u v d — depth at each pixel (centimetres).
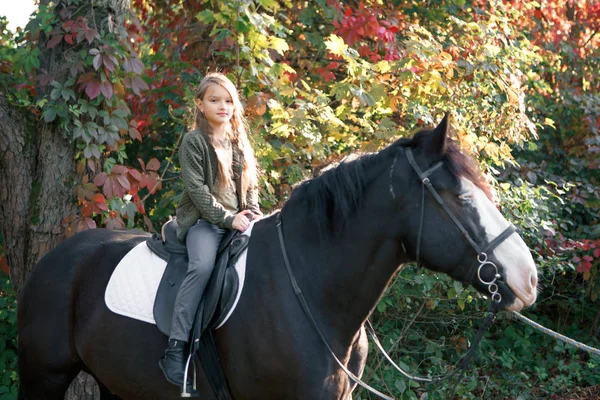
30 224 438
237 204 323
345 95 475
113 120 436
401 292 511
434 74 494
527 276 260
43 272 344
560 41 751
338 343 289
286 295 288
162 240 324
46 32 427
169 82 546
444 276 511
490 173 538
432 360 573
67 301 333
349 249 287
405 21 610
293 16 600
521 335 673
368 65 472
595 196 657
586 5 780
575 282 715
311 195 297
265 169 464
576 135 738
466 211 266
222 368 297
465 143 500
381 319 555
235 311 294
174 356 288
